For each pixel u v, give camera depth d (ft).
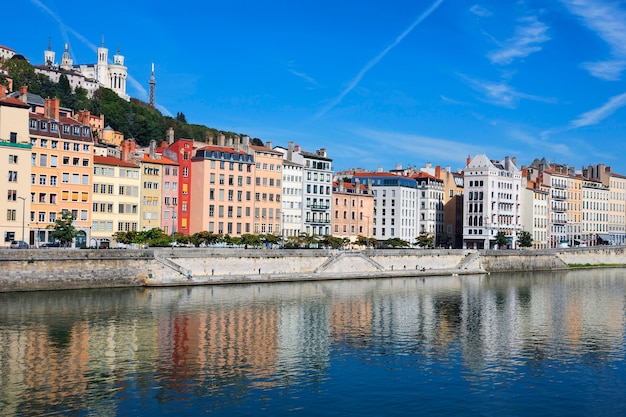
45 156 442.91
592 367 220.64
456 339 262.47
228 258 422.82
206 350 233.35
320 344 247.91
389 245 654.94
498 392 192.75
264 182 579.07
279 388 192.85
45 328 260.21
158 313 297.74
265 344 245.24
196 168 536.42
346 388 194.08
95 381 195.11
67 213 406.82
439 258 555.69
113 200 481.87
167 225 520.42
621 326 295.69
